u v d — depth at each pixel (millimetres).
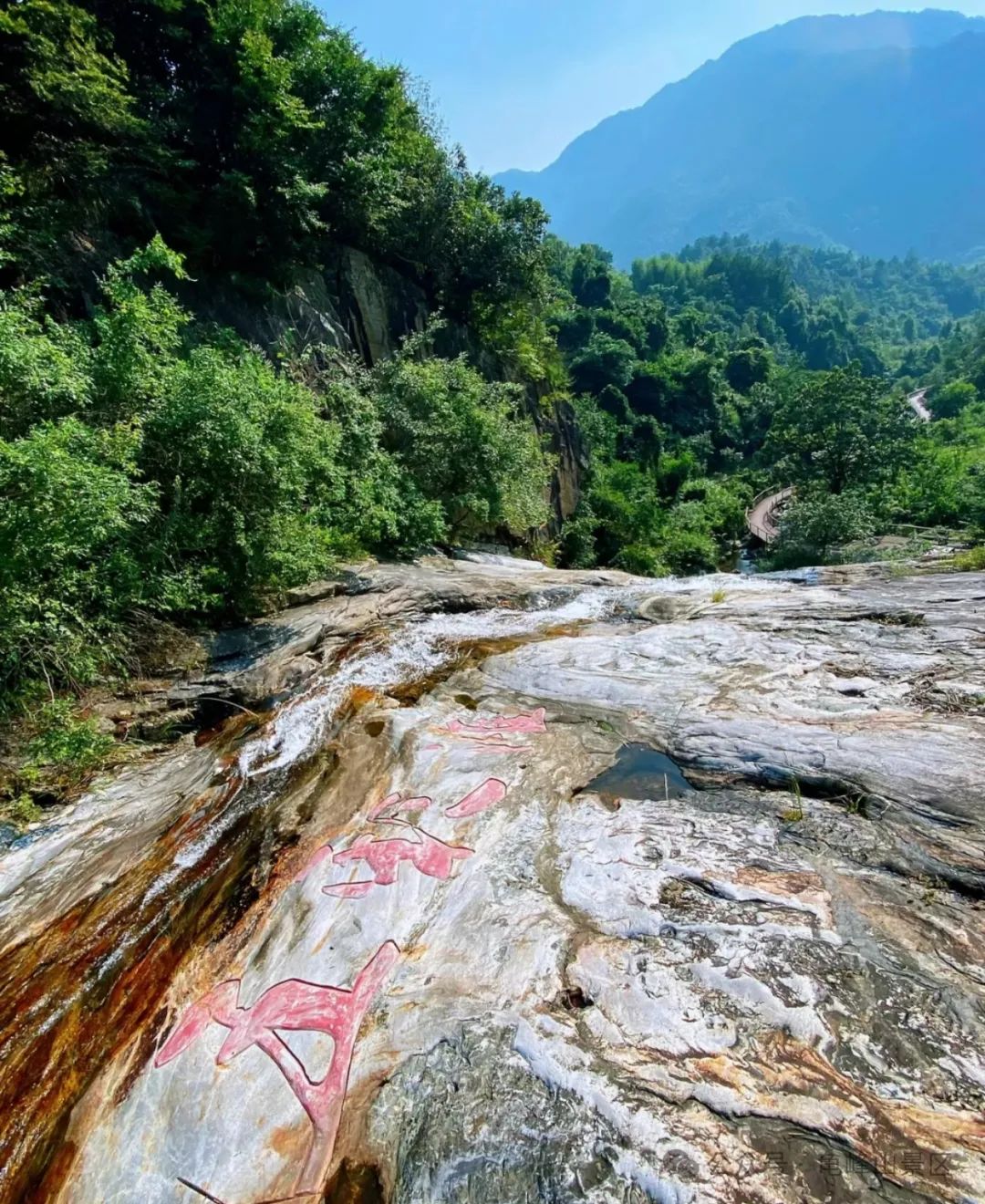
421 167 18344
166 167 11695
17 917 4027
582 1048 2668
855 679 5715
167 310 7652
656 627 7727
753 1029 2688
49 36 9047
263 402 7652
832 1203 2090
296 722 6066
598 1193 2193
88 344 7215
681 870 3658
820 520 20312
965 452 30250
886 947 3045
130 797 5133
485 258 19719
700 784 4621
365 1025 2932
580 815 4301
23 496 5113
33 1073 3080
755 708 5465
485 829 4215
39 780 5133
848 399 29734
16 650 5391
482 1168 2322
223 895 4035
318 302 15281
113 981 3518
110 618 6406
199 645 7227
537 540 22734
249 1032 3014
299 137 13797
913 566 10109
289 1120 2613
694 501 42281
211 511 7449
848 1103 2379
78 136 10219
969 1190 2086
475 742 5359
